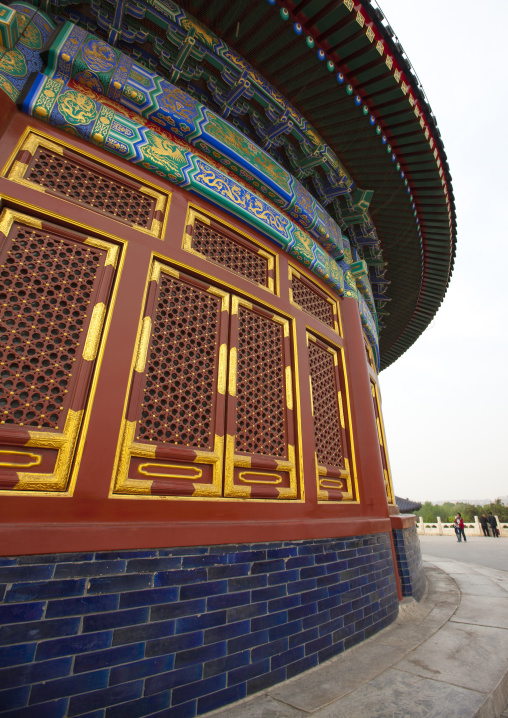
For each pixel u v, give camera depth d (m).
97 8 3.62
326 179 5.47
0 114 2.79
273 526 2.94
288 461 3.49
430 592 5.91
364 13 3.64
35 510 2.06
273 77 4.29
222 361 3.34
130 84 3.48
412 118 4.69
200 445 2.93
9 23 2.90
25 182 2.78
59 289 2.71
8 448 2.15
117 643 1.99
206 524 2.56
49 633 1.83
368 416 4.77
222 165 4.11
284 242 4.37
